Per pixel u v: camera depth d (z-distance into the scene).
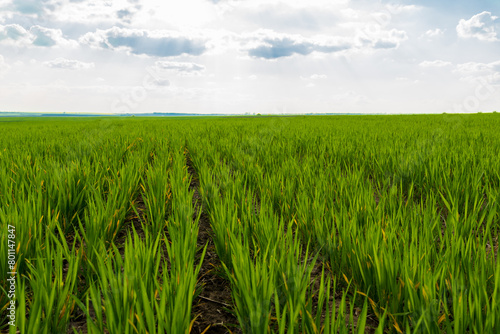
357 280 2.89
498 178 5.50
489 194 4.37
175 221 3.86
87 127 23.33
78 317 2.64
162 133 15.91
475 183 4.91
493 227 4.22
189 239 3.36
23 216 3.52
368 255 2.84
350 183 5.23
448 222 3.53
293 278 2.39
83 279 3.20
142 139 12.53
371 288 2.75
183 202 4.19
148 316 1.93
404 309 2.39
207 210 4.79
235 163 7.70
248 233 3.80
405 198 5.89
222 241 3.49
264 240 3.23
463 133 13.05
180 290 2.10
